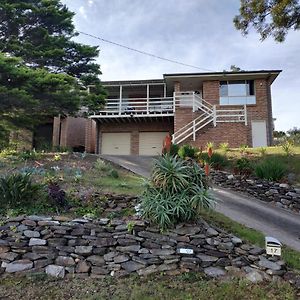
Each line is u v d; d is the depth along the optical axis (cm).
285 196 947
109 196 723
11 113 1333
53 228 596
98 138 2277
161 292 502
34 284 534
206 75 2092
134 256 572
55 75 1227
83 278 554
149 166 1227
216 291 498
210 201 611
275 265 533
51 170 980
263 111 2058
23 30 1611
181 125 2030
